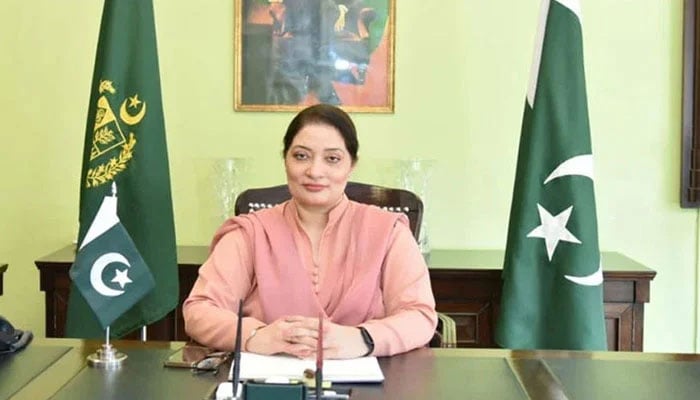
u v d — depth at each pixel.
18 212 3.21
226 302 1.88
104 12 2.70
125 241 1.63
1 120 3.19
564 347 2.61
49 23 3.16
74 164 3.21
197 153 3.18
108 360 1.58
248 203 2.38
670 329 3.20
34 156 3.20
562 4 2.66
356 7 3.13
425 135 3.17
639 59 3.13
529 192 2.66
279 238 1.92
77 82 3.18
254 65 3.15
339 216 1.93
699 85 3.08
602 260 2.93
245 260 1.93
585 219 2.62
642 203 3.16
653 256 3.18
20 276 3.23
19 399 1.37
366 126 3.17
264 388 1.29
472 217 3.19
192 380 1.48
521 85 3.14
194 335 1.78
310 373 1.50
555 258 2.64
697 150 3.10
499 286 2.78
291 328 1.64
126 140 2.67
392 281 1.89
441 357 1.67
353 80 3.15
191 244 3.20
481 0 3.13
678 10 3.11
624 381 1.50
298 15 3.14
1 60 3.16
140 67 2.68
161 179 2.70
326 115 1.90
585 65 3.13
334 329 1.64
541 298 2.65
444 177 3.18
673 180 3.15
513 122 3.15
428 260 2.91
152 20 2.72
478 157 3.17
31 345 1.72
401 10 3.14
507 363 1.62
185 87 3.17
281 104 3.16
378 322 1.71
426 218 3.08
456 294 2.79
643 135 3.14
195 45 3.16
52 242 3.22
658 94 3.13
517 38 3.13
